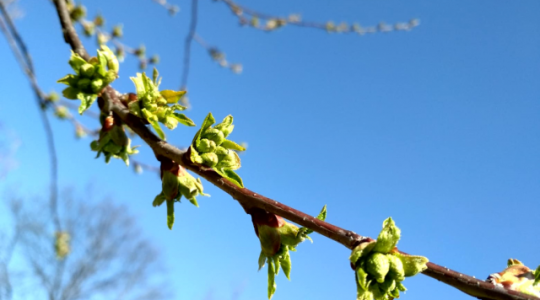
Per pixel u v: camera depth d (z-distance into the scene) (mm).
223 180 260
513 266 257
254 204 258
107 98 291
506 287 250
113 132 295
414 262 236
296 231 259
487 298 239
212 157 259
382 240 236
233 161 264
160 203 277
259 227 259
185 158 262
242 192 259
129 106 277
